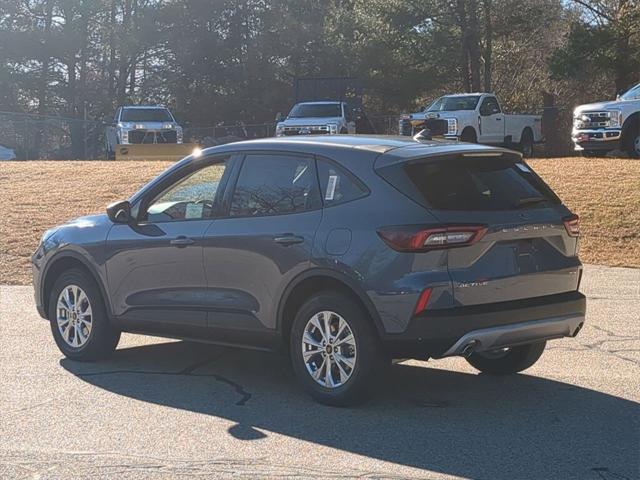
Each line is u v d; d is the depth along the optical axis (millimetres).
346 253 6062
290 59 46031
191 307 6965
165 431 5789
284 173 6652
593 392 6715
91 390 6812
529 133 28172
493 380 7117
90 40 48031
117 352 8172
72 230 7797
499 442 5543
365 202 6141
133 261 7293
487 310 5941
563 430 5789
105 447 5465
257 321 6586
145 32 46438
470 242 5918
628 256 13219
